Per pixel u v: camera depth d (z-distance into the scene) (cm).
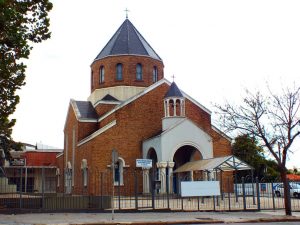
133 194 3756
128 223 1805
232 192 4003
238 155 5144
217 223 1878
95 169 3691
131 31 4803
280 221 1977
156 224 1830
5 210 2214
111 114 3981
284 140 2403
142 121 3991
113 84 4512
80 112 4391
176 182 3784
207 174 3231
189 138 3681
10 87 1738
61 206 2403
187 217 2055
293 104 2502
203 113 4275
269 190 4200
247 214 2245
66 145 4828
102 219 1941
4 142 3844
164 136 3609
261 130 2489
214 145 4069
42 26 1788
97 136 3772
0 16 1552
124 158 3831
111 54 4575
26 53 1681
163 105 4119
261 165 5428
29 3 1744
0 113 1745
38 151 5884
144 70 4553
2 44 1641
